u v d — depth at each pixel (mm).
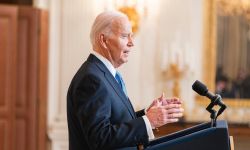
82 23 9352
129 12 9023
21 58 9641
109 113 3879
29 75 9633
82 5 9344
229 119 9352
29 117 9617
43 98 9539
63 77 9438
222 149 3508
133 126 3785
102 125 3766
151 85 9375
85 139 4004
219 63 9391
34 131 9594
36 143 9586
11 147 9633
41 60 9508
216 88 9391
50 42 9461
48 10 9500
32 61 9609
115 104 3969
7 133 9617
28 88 9625
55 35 9461
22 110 9633
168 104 3986
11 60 9641
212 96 3854
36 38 9594
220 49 9391
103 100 3848
